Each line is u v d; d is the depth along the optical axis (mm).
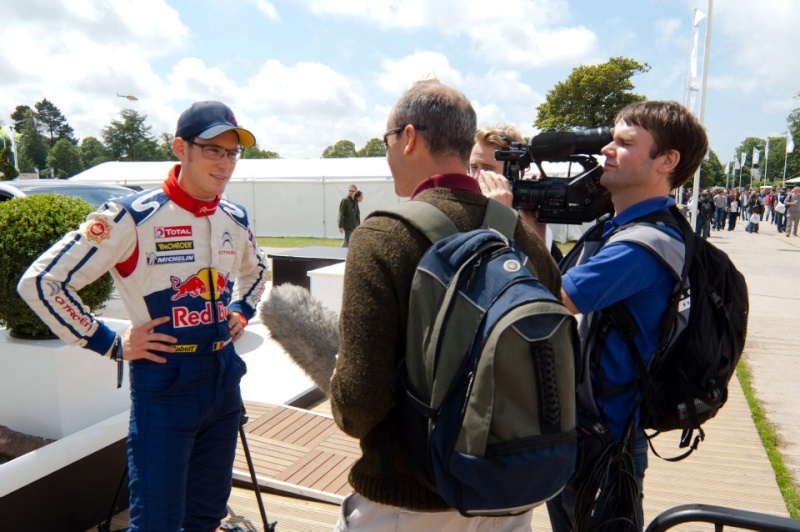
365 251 1207
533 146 2041
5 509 2301
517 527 1406
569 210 2014
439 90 1367
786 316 8094
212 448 2160
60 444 2537
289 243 19422
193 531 2174
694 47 10375
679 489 3293
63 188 7133
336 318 1779
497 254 1178
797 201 23203
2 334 2955
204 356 2020
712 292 1604
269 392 4547
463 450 1074
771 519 1326
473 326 1112
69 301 1843
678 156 1676
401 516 1313
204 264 2018
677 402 1599
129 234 1896
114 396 3031
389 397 1193
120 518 2789
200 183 1963
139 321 1949
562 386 1109
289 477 3062
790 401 4801
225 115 1966
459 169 1370
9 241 2703
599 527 1574
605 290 1545
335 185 21750
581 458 1591
